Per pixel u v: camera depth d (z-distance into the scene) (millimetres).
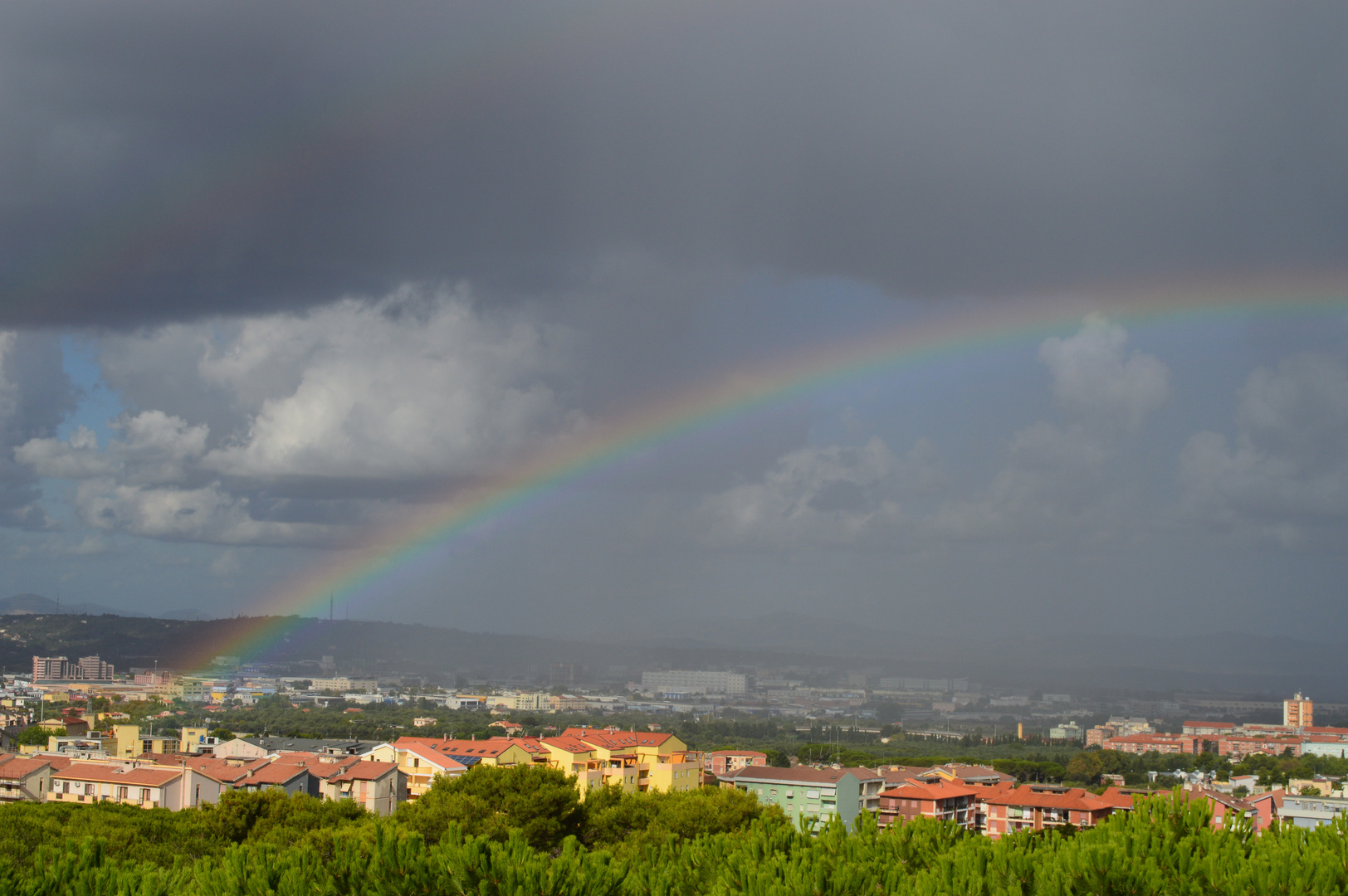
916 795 125062
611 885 24781
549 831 69250
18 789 109062
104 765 116062
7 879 28109
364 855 26344
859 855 27688
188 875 30312
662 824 71250
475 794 71938
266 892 26078
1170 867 23047
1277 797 109250
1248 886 21781
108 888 27891
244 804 69375
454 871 24562
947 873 24734
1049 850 24844
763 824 30844
